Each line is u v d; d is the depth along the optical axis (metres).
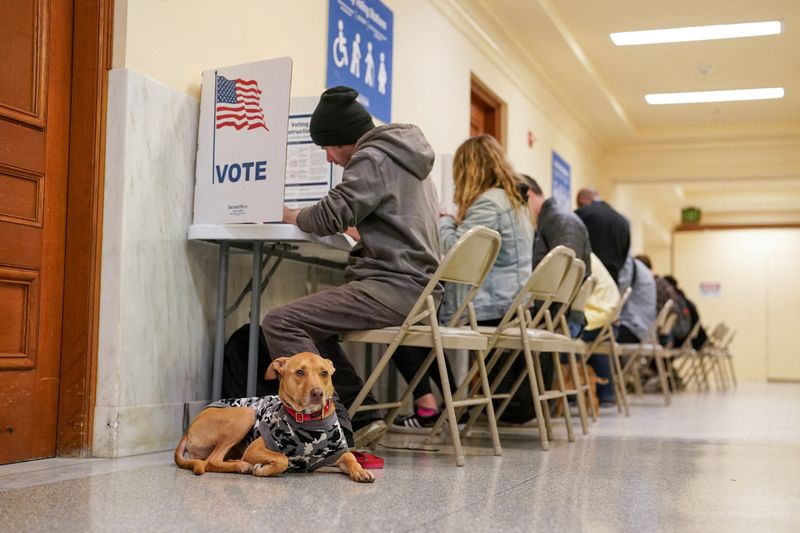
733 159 10.30
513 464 2.83
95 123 2.80
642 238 13.79
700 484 2.49
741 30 6.98
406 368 3.90
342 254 3.56
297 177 3.32
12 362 2.60
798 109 9.32
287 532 1.69
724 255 15.76
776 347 15.33
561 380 3.68
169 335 3.01
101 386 2.78
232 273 3.38
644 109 9.49
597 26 7.00
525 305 3.60
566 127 9.05
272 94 2.97
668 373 9.27
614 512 2.00
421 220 2.90
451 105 5.89
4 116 2.58
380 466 2.64
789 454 3.31
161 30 3.00
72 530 1.68
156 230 2.94
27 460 2.66
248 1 3.52
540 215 4.34
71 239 2.81
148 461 2.67
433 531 1.74
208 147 3.09
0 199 2.57
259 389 3.10
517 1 6.21
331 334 2.82
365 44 4.59
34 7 2.70
